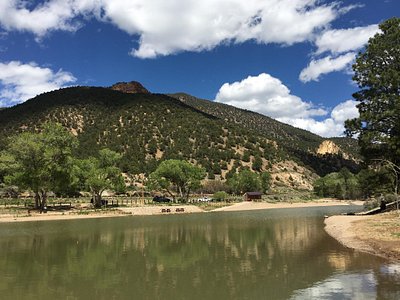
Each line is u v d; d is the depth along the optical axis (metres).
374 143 45.81
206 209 82.44
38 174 59.84
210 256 23.80
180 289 15.94
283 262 21.03
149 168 140.75
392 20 45.03
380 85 43.78
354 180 123.12
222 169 157.62
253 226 43.84
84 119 179.12
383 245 23.72
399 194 48.41
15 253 25.92
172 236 35.03
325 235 32.66
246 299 14.29
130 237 34.44
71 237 34.66
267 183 138.38
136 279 17.88
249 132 197.88
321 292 14.83
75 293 15.63
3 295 15.43
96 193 73.62
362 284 15.72
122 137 162.50
